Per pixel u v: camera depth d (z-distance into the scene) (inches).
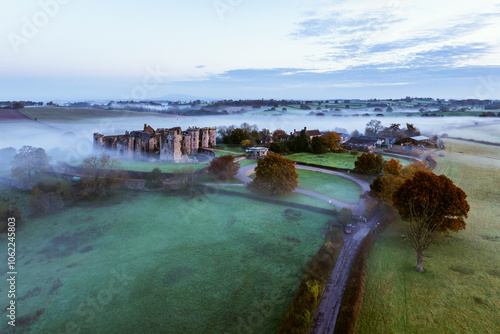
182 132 5295.3
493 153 5231.3
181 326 1440.7
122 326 1446.9
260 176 3164.4
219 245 2202.3
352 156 5359.3
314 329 1390.3
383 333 1359.5
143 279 1811.0
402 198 2204.7
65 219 2706.7
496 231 2305.6
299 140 5836.6
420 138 6043.3
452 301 1558.8
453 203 2007.9
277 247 2150.6
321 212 2748.5
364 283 1704.0
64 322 1478.8
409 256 1989.4
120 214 2805.1
